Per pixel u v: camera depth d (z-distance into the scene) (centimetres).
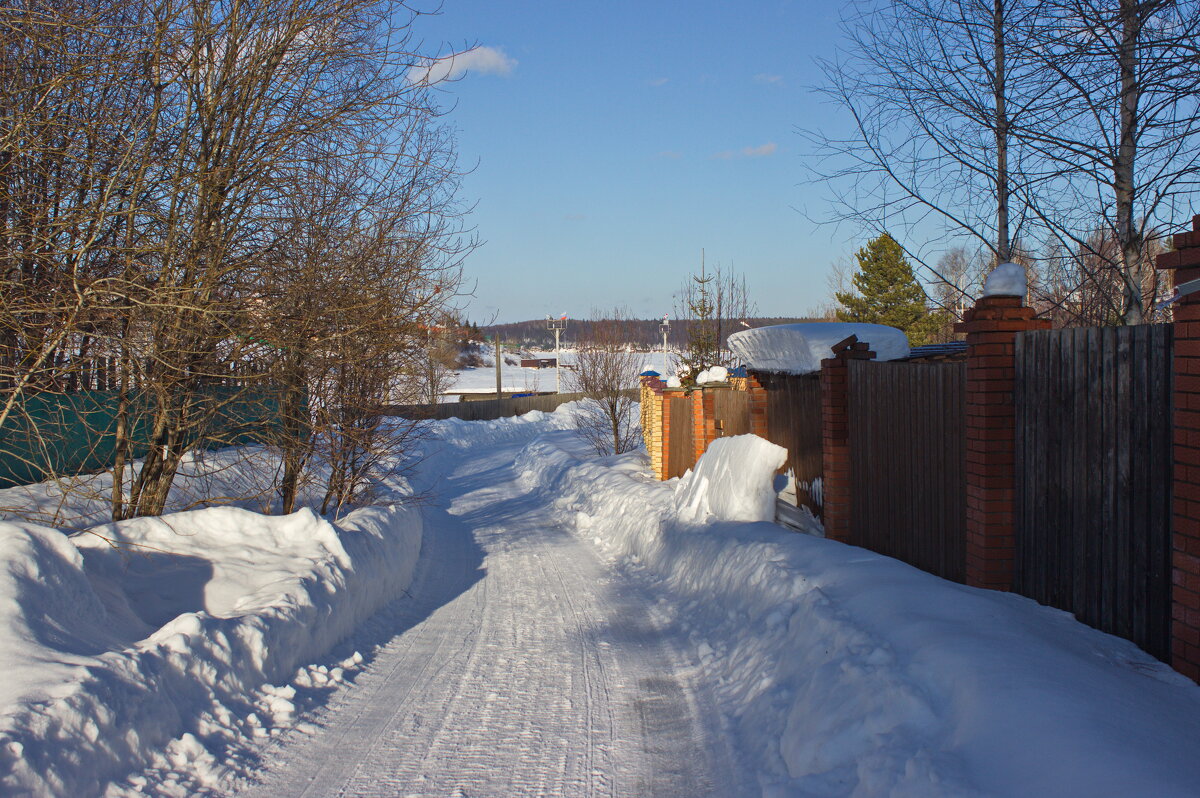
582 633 743
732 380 1617
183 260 744
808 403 959
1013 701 340
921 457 646
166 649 461
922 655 418
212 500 856
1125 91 706
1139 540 417
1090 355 453
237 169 796
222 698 483
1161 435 402
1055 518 485
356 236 905
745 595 702
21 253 643
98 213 696
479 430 3922
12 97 677
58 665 401
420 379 1307
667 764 452
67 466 956
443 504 1897
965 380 577
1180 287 370
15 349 707
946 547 608
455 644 709
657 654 672
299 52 843
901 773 330
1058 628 443
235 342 825
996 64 817
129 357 724
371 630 739
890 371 702
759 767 430
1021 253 930
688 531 981
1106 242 920
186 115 766
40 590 448
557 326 6662
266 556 697
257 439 941
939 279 1021
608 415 2644
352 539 805
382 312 921
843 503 811
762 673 545
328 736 484
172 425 799
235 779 414
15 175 706
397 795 409
